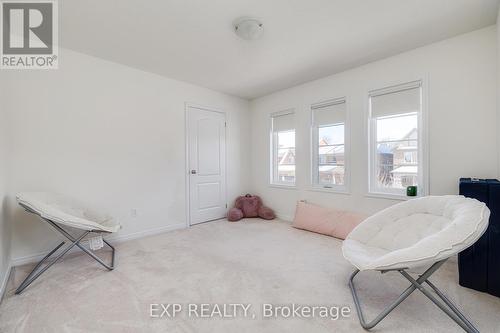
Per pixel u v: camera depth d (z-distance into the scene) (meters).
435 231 1.60
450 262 2.25
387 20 2.08
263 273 2.05
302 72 3.25
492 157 2.14
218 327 1.39
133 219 3.07
